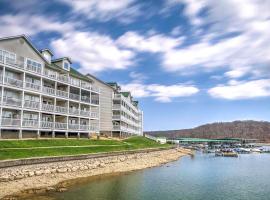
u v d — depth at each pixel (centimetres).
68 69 7631
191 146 19612
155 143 11081
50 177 4197
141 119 17200
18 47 5884
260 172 6344
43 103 6606
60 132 6944
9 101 5500
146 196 3703
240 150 15850
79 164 4947
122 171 5675
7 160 3628
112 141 7881
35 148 4903
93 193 3662
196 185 4578
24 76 5878
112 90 10056
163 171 6075
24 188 3566
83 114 7619
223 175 5784
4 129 5462
